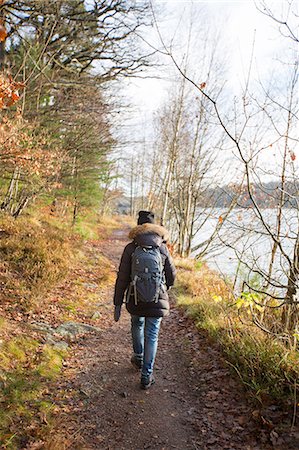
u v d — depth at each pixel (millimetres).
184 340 5629
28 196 11719
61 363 4578
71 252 10914
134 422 3543
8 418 3225
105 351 5160
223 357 4703
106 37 14422
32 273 7711
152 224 4367
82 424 3441
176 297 8180
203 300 6977
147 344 4145
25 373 4066
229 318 5145
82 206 20062
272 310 5594
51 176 11781
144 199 36312
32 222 12516
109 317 6781
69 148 13453
